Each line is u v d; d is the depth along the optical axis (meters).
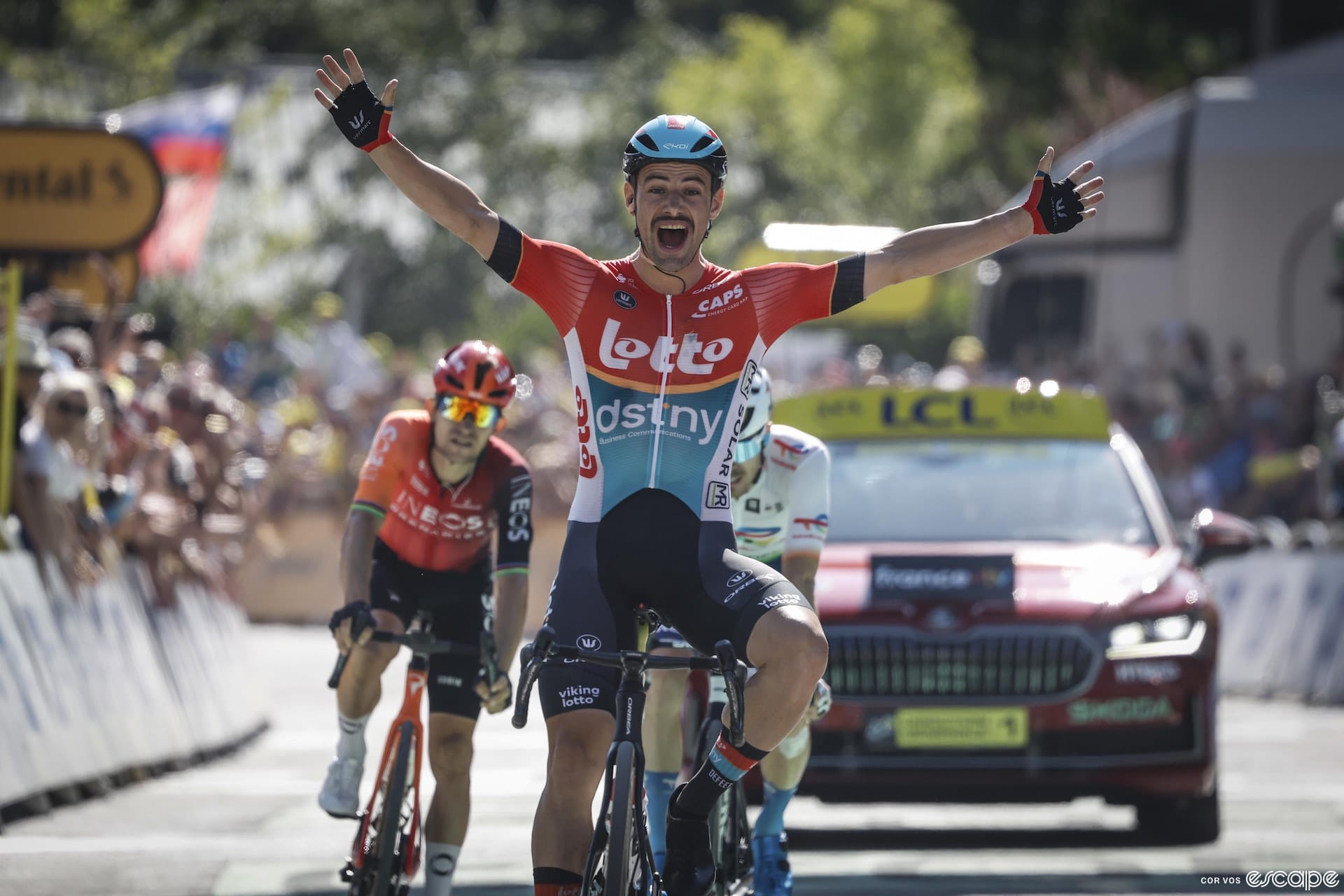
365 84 14.91
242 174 99.31
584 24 147.25
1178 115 55.53
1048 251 57.34
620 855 13.27
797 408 29.78
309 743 36.75
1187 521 55.50
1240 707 45.41
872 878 22.59
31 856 22.88
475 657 18.50
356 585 18.34
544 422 64.88
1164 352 56.09
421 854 19.16
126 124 68.56
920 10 106.75
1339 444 48.09
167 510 35.09
